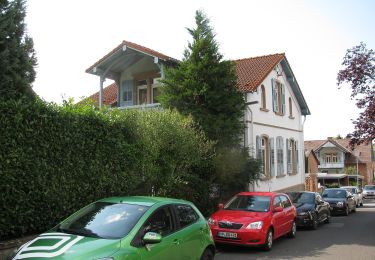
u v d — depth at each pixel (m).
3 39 9.71
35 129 8.56
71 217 6.42
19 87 9.76
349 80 16.98
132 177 11.27
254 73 22.91
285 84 27.38
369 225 17.36
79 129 9.65
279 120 25.78
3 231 8.05
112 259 5.02
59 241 5.33
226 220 10.91
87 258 4.87
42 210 8.75
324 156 69.19
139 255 5.43
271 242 11.18
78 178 9.59
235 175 16.98
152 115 12.76
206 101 16.75
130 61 22.50
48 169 8.83
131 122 11.53
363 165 70.38
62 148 9.19
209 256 7.49
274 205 12.03
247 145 19.78
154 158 12.39
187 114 16.17
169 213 6.64
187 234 6.74
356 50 17.20
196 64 17.06
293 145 28.86
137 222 5.85
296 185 28.64
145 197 6.97
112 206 6.40
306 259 9.91
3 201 7.95
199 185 15.24
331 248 11.47
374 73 16.80
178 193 13.94
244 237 10.58
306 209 15.52
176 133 12.77
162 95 17.22
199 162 14.11
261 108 22.78
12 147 8.09
